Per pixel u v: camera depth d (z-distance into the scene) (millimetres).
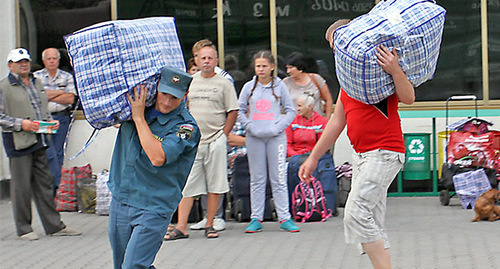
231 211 11039
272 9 13242
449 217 10789
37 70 13445
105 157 13305
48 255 8930
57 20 13445
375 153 6148
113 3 13406
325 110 11211
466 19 13102
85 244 9555
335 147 13055
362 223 6184
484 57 13086
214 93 9711
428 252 8609
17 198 9859
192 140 5727
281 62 13281
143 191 5660
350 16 13188
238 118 10008
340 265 8047
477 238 9289
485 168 11398
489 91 13102
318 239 9469
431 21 5730
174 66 5703
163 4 13398
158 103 5637
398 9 5777
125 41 5531
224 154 9711
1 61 13180
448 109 13039
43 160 10031
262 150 10023
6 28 13242
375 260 6281
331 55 13203
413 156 12531
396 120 6184
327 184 10812
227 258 8531
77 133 13297
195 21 13367
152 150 5500
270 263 8227
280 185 10039
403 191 12977
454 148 11477
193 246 9258
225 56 13328
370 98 5941
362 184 6172
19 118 9766
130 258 5586
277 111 9961
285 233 9922
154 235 5652
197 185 9695
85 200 11938
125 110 5586
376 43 5676
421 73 5863
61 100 12375
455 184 11367
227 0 13297
